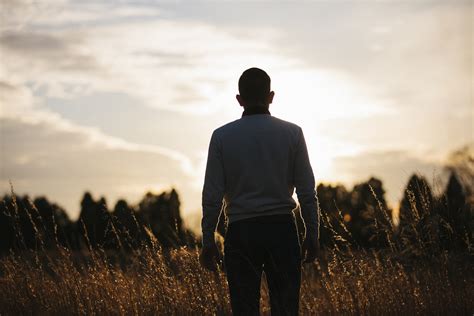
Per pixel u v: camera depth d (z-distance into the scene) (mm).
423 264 6527
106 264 6605
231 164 4055
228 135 4082
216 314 5930
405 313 5980
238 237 4051
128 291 6367
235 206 4078
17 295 6578
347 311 6062
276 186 4047
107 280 6480
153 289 6215
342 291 6141
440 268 6391
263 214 4039
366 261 6340
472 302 6031
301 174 4090
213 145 4102
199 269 6109
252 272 4086
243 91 4152
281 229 4051
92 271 6605
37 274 6781
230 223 4113
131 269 6566
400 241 6730
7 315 6484
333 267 6246
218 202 4070
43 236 7020
